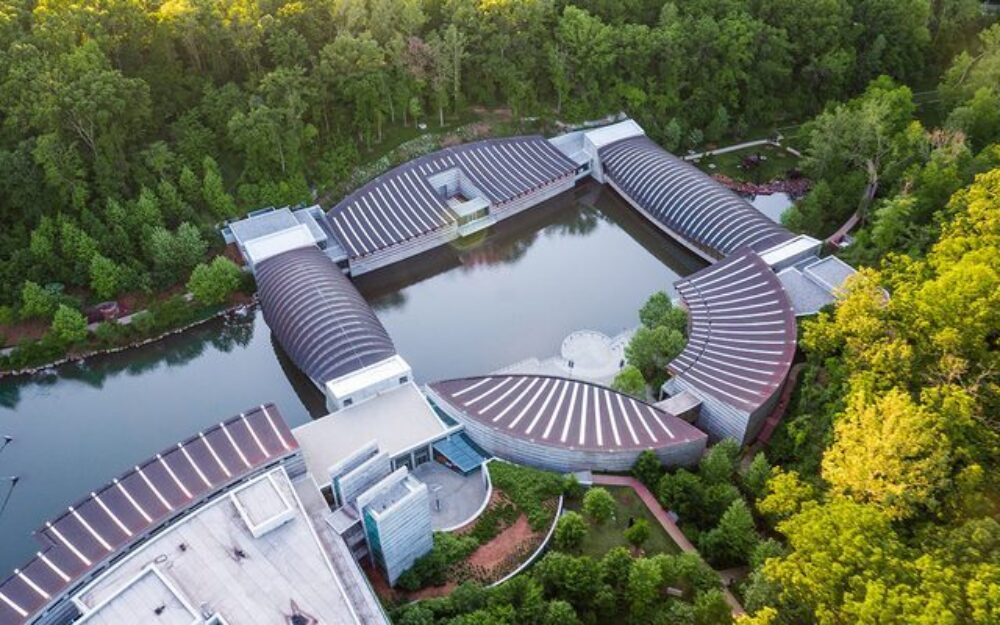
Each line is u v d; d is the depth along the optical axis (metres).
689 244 152.62
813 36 183.38
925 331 95.00
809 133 168.62
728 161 177.38
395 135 171.25
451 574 91.81
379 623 81.50
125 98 139.38
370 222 152.00
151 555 85.12
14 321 131.62
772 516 96.69
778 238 141.50
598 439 104.94
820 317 108.56
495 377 117.44
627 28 175.75
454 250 156.38
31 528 109.12
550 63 176.25
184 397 130.25
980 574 65.94
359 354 120.25
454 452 107.38
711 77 181.75
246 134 144.50
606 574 88.06
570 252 159.25
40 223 135.50
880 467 81.44
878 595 65.50
